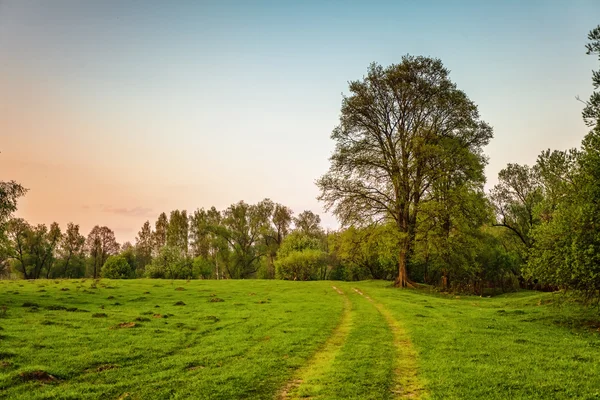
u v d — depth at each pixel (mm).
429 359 16234
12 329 20453
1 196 37688
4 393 11633
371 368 15031
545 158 35781
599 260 20500
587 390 12195
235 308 31859
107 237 131125
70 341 18203
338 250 55375
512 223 66125
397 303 34750
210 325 23703
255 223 110062
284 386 13328
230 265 108438
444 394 12219
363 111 52438
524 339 19719
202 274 105188
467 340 19500
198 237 114438
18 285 51469
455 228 49156
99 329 21250
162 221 127750
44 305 30359
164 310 30016
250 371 14422
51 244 112438
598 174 21594
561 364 15133
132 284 54406
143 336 19781
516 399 11656
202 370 14625
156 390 12406
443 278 58562
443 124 52031
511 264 63250
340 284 58500
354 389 12719
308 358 16750
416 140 48281
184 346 18375
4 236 40000
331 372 14406
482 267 61719
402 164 51031
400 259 53906
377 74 52625
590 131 22047
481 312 30453
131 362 15430
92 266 131625
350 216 51969
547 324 24297
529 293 51375
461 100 49781
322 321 25266
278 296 41844
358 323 24625
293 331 22000
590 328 22797
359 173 52469
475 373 14094
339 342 19828
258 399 12102
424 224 48375
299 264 79875
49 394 11648
